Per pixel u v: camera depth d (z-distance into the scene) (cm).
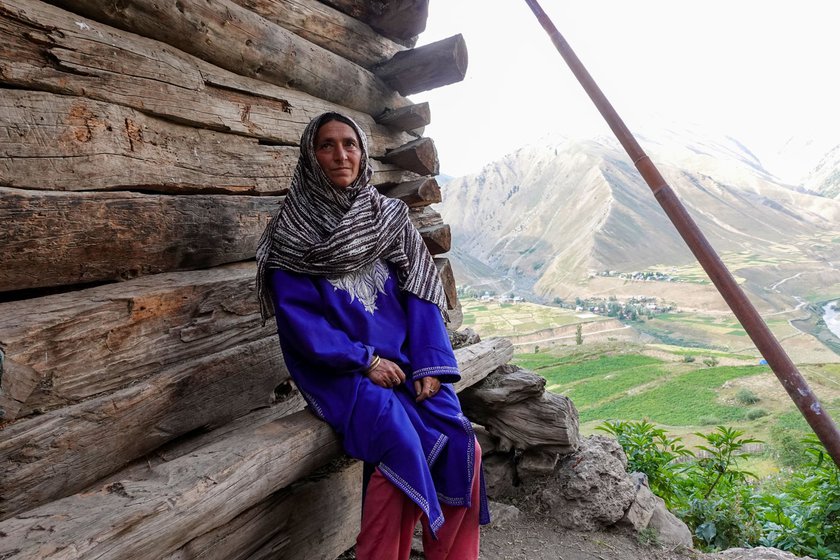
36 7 181
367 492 184
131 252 204
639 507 311
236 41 259
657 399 5622
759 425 4278
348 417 186
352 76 335
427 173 356
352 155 200
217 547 174
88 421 173
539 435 317
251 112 262
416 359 200
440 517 173
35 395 162
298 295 191
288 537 205
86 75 192
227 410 225
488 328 15762
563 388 6469
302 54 297
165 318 203
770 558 280
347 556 244
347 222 194
